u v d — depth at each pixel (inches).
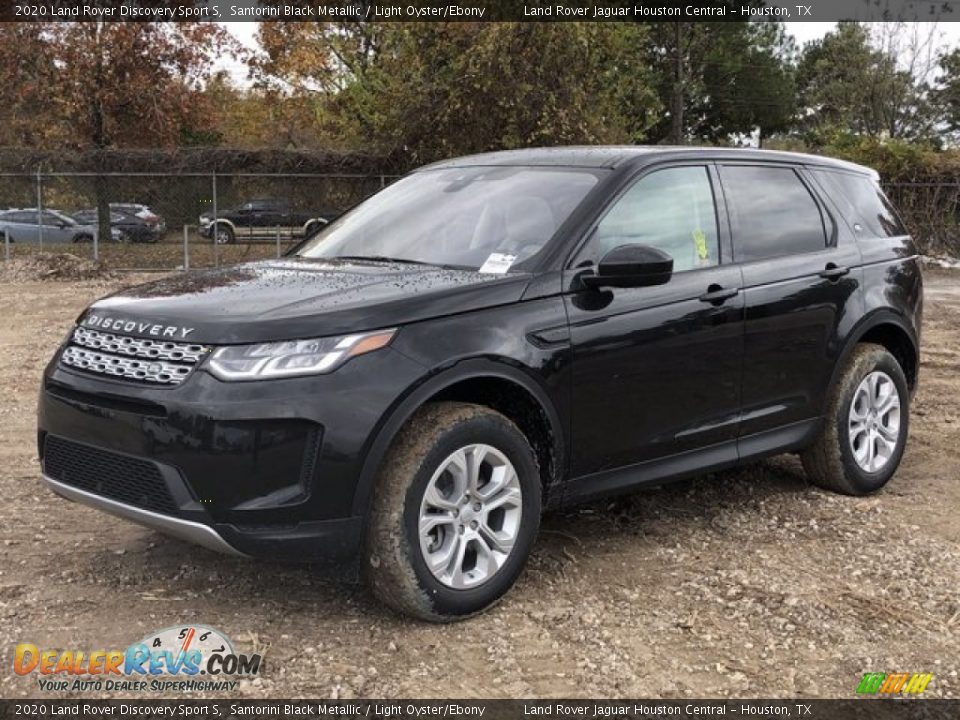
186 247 861.2
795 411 206.1
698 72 1573.6
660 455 181.8
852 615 160.2
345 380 141.6
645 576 174.2
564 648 146.6
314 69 1320.1
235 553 141.6
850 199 229.9
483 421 152.8
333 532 142.6
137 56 1255.5
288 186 912.9
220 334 142.8
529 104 851.4
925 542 193.3
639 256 161.3
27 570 171.2
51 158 912.3
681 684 137.5
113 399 147.6
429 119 878.4
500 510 159.2
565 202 177.8
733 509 211.5
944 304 627.8
